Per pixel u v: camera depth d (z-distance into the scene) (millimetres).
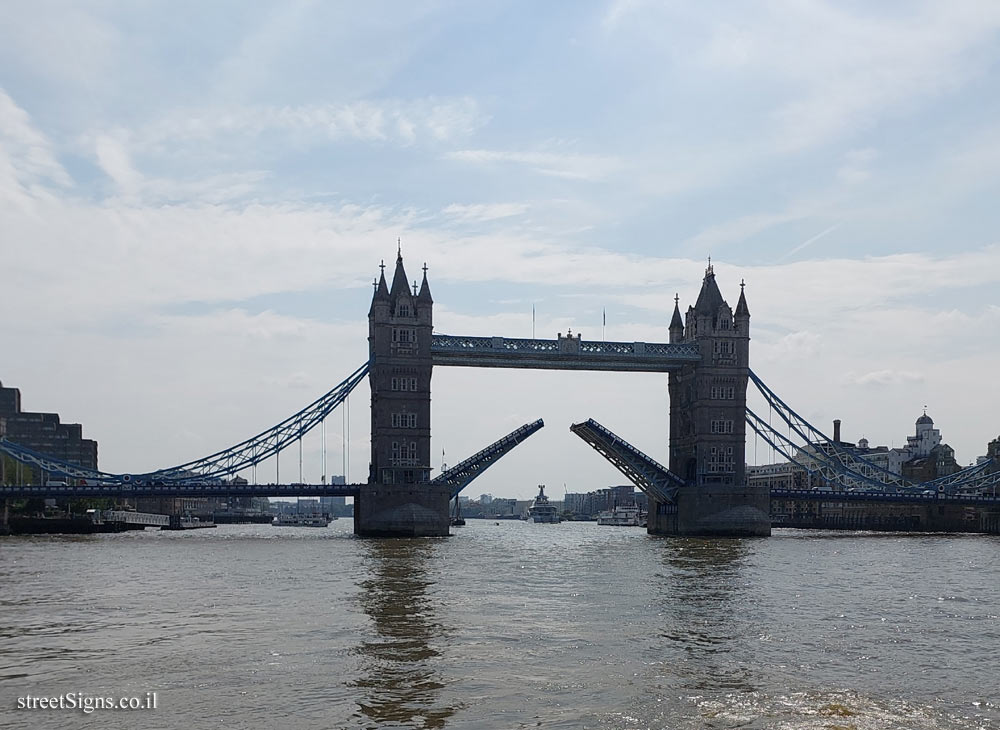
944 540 155375
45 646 45969
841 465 193250
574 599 62719
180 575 80750
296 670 40562
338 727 32750
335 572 82750
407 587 69875
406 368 163875
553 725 32781
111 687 37812
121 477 168000
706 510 168875
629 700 35750
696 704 35156
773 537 165125
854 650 45219
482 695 36562
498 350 167375
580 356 170125
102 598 64000
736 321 178250
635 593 66250
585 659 42781
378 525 159500
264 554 108625
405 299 164875
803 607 59656
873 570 87500
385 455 162500
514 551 114500
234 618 54375
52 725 33094
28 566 91312
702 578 77438
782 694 36562
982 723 33094
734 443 175875
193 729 32562
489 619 53844
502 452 164875
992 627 52406
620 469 176250
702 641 47156
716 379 175875
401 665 41531
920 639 48406
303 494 162625
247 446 168875
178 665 41562
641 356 173250
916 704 35312
